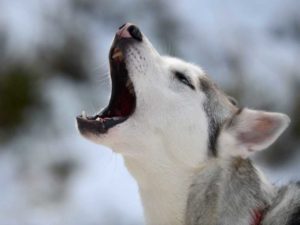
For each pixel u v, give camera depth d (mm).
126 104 7125
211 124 7125
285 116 7039
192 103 7098
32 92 14812
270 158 12922
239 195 6781
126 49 7008
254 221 6668
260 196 6781
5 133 14258
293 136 13133
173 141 6988
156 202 7070
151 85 7008
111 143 6906
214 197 6879
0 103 14578
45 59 15570
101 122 6852
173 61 7273
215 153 6996
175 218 7027
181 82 7133
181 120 7027
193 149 7000
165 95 7027
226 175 6895
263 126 7070
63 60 15570
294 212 6625
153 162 6984
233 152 6988
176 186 6988
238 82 14367
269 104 13977
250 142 7031
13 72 15094
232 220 6727
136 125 6930
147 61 7031
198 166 6980
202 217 6883
